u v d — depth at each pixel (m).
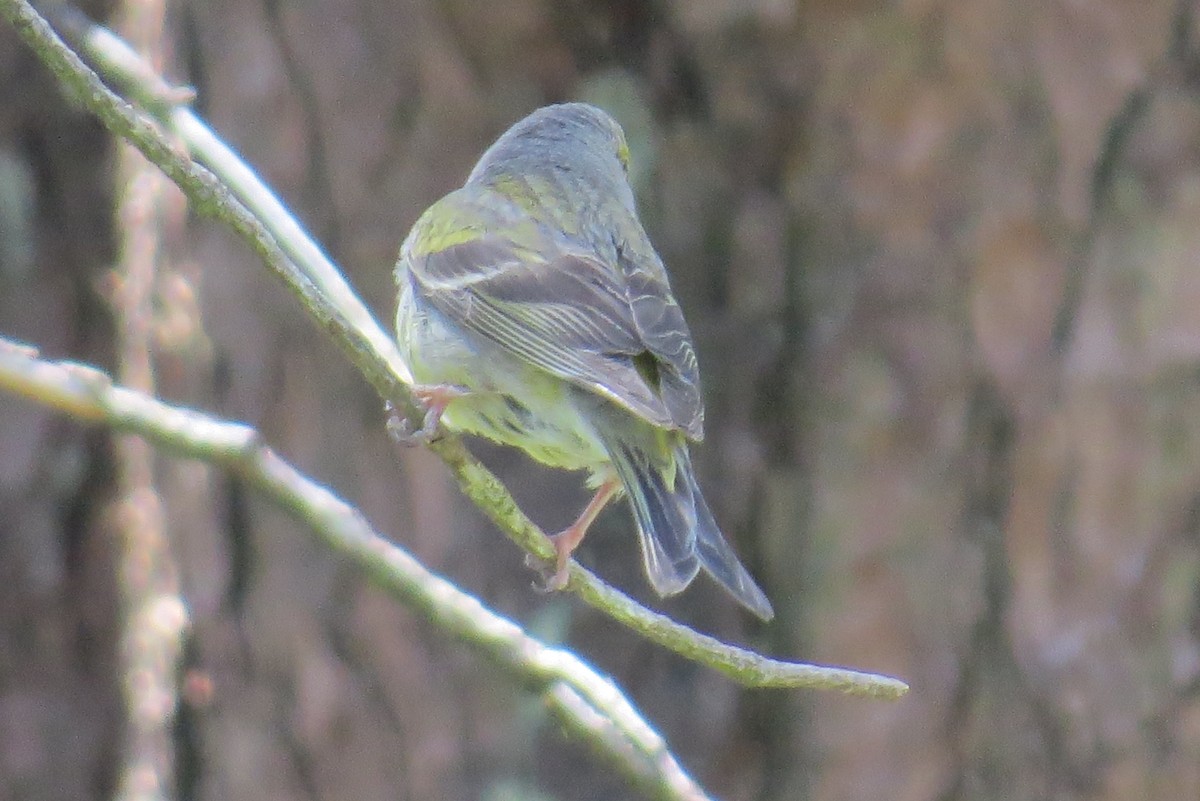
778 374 11.34
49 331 13.27
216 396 10.66
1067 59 10.88
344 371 10.67
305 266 7.83
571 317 8.04
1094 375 10.95
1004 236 10.96
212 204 6.48
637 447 7.72
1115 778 10.96
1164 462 10.98
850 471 11.16
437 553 10.70
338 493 10.66
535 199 8.95
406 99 10.80
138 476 10.73
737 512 11.36
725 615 11.31
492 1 10.84
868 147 11.05
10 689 12.94
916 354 11.06
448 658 10.74
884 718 11.13
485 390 8.05
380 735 10.74
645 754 6.95
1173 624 11.00
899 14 10.87
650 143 11.20
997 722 11.05
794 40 11.01
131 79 7.99
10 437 12.98
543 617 10.84
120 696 12.95
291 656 10.73
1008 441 11.03
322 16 10.70
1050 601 11.02
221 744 10.76
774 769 11.30
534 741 10.74
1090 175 10.93
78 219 13.34
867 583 11.16
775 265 11.27
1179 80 10.91
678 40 11.13
